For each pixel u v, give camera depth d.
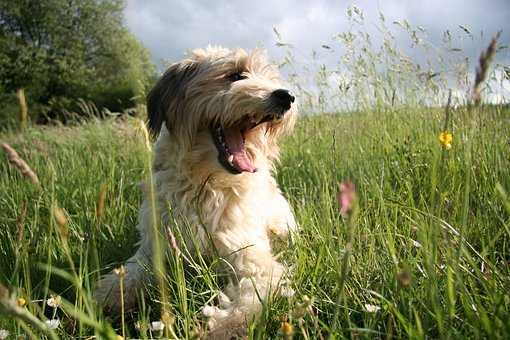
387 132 0.86
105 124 1.62
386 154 0.76
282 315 0.38
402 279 0.25
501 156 0.63
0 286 0.19
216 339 0.39
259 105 0.61
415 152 0.75
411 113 0.95
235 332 0.39
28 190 0.82
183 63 0.68
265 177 0.69
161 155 0.65
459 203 0.52
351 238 0.23
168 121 0.65
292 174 0.88
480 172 0.61
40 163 1.04
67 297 0.51
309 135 1.05
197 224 0.57
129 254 0.63
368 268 0.43
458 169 0.59
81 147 1.29
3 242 0.60
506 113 0.83
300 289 0.42
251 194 0.62
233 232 0.58
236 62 0.66
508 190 0.49
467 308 0.29
